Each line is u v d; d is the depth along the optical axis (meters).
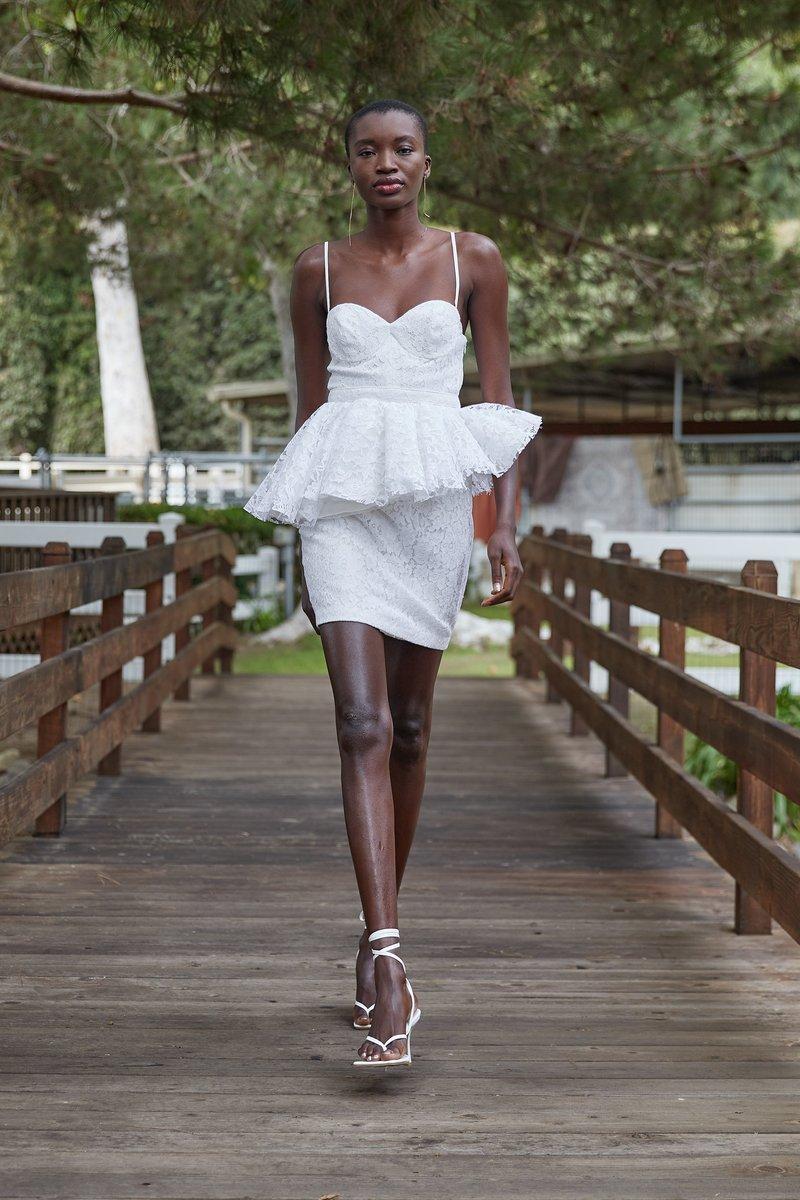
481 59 7.32
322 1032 3.41
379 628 3.21
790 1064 3.23
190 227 14.10
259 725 8.61
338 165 7.42
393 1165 2.66
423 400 3.25
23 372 32.84
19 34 9.64
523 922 4.52
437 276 3.30
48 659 5.07
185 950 4.11
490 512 22.80
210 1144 2.75
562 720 9.00
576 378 20.95
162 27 6.14
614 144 9.61
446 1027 3.47
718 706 4.38
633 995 3.76
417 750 3.44
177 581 8.78
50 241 13.79
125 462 19.45
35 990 3.71
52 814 5.62
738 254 10.64
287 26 6.09
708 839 4.47
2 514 10.47
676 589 5.03
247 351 33.97
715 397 24.17
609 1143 2.77
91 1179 2.58
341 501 3.23
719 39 7.85
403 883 5.02
